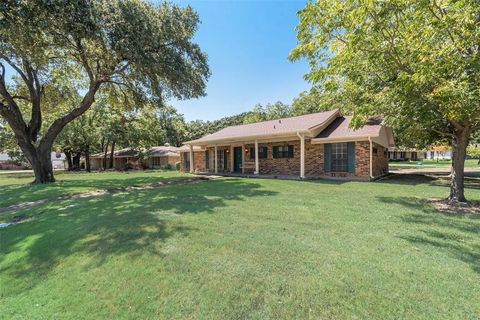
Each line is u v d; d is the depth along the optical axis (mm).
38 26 8297
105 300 2750
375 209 6020
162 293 2773
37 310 2701
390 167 24703
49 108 16641
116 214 5902
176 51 12547
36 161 14141
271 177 14414
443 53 4363
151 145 35344
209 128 53094
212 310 2459
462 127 6438
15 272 3553
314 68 7461
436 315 2240
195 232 4473
